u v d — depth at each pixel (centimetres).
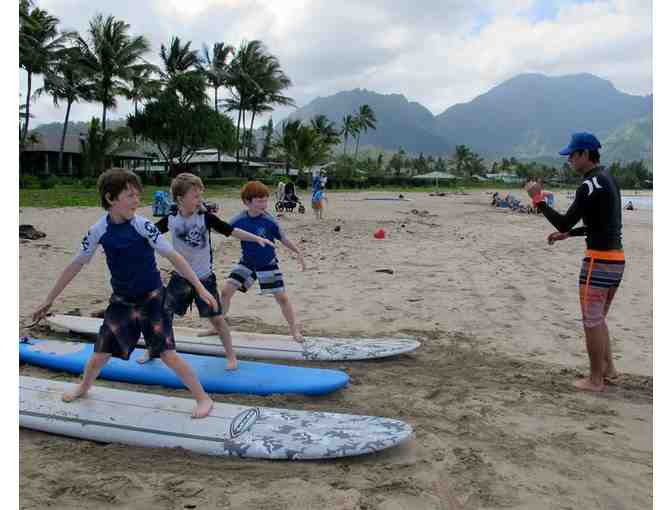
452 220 2236
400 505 283
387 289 861
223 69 5425
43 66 3941
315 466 325
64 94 4350
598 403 437
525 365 530
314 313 711
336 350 534
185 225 443
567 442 365
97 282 832
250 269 539
